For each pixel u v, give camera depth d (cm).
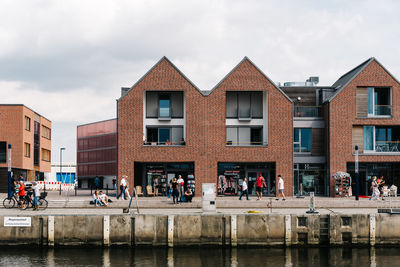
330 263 2205
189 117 3794
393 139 3944
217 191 3816
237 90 3812
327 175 3884
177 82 3806
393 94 3872
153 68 3816
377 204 3148
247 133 3912
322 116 4016
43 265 2128
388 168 3941
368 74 3866
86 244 2486
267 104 3831
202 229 2498
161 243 2486
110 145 6462
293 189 3800
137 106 3797
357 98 3872
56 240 2486
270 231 2511
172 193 3123
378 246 2561
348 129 3847
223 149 3788
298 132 3994
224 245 2494
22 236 2498
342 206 3134
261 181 3250
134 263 2167
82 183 7238
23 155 5797
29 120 6166
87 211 2811
